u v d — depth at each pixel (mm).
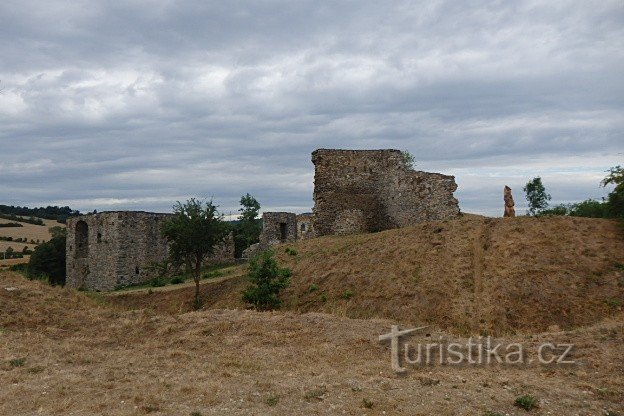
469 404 9625
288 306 24109
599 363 12219
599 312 19062
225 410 8977
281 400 9531
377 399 9703
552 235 24203
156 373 11148
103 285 42625
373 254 26438
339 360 12461
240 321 15500
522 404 9602
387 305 21547
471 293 21109
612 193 27062
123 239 41625
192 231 29641
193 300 28953
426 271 23312
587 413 9461
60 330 14844
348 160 37031
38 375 10828
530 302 19953
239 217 63688
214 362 12102
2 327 14734
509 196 28938
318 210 36438
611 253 22438
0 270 19719
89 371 11234
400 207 33938
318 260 28047
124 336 14477
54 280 53500
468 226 26719
